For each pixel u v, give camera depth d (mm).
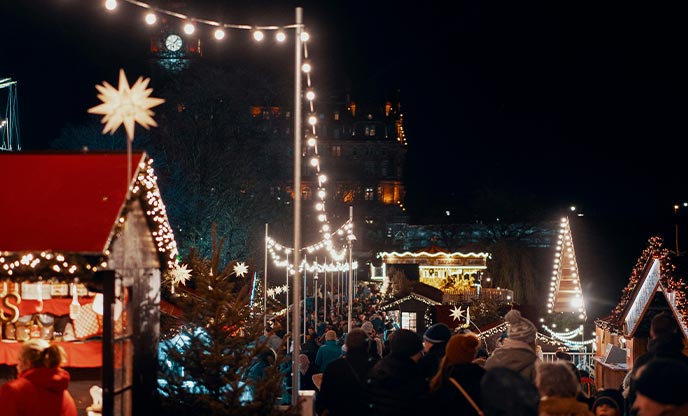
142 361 9820
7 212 8883
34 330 10656
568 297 29266
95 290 9375
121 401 9203
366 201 121562
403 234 108188
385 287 54031
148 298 10141
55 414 8445
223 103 52719
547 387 6160
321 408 9578
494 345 27938
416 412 7953
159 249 10500
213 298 10469
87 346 10891
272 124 58719
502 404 5863
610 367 19266
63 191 9117
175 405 10242
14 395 8273
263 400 10266
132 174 9406
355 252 85875
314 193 119562
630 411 8312
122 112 8133
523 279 62062
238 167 52344
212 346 10352
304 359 14914
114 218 8750
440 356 10078
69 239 8531
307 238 58969
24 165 9523
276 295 42531
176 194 49406
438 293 37906
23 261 8586
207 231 49625
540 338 27172
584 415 6055
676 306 15953
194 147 51531
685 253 17188
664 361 4984
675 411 4844
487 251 66688
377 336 22484
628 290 18812
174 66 83750
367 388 8344
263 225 53969
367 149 125438
